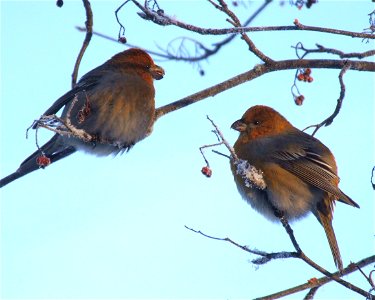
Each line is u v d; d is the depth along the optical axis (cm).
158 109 1126
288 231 834
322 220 1053
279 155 1067
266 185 1062
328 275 813
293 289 839
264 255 825
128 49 1149
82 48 996
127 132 1087
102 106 1065
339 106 1005
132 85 1089
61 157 1075
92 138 1063
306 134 1141
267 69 1080
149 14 876
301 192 1055
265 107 1141
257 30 901
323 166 1060
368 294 797
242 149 1108
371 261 879
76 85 1052
